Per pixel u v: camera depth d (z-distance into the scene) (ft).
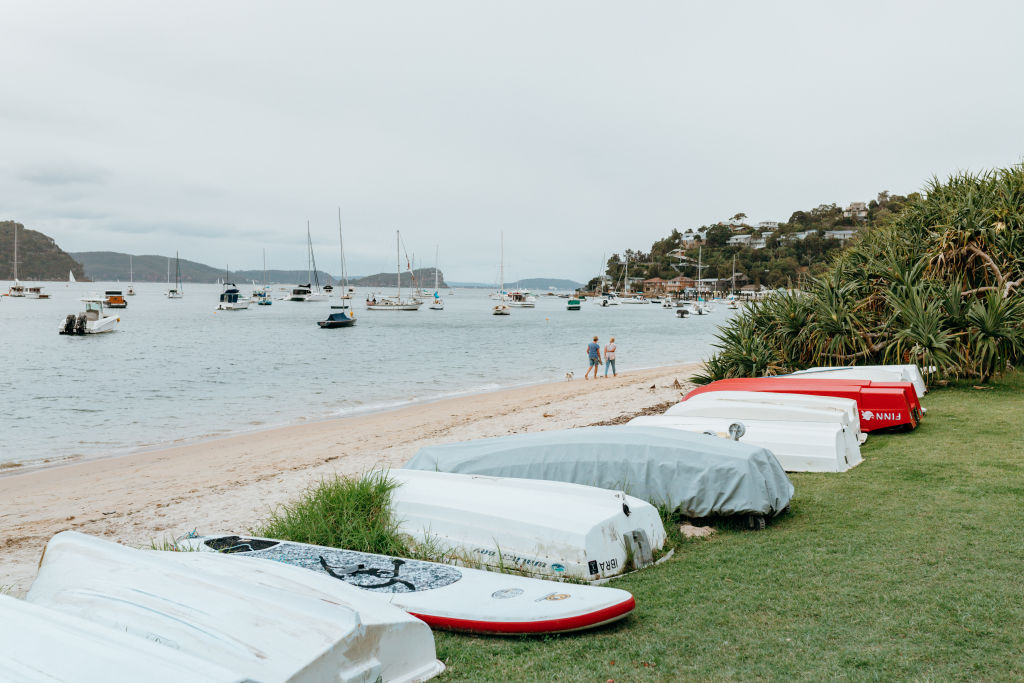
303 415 69.56
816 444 27.17
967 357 45.39
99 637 9.22
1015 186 53.98
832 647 12.39
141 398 82.43
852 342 49.49
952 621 13.08
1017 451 27.81
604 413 52.16
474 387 91.61
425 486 21.09
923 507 21.16
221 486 36.24
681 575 16.94
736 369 53.98
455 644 13.65
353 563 17.69
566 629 13.61
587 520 17.49
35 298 484.74
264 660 9.77
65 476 42.50
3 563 25.03
